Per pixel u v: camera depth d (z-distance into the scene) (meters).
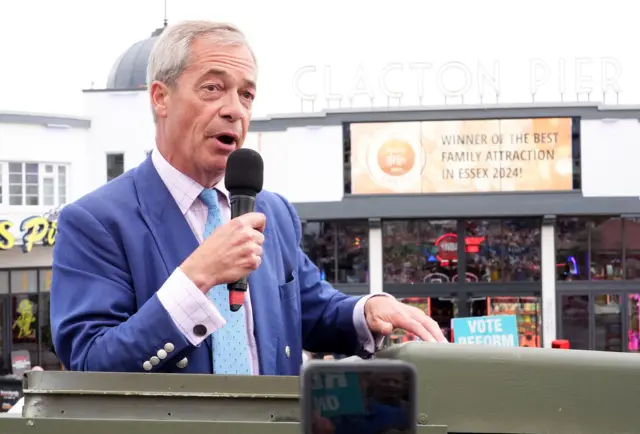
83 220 2.06
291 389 1.59
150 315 1.82
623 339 18.75
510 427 1.51
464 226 19.41
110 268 2.04
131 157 21.62
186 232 2.13
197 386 1.60
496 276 19.23
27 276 20.73
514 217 19.19
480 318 10.44
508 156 19.20
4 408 11.43
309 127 19.55
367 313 2.32
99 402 1.59
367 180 19.44
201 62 2.06
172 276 1.84
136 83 24.59
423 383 1.52
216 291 2.11
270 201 2.42
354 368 0.98
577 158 19.06
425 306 19.39
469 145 19.27
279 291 2.27
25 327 20.66
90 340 1.90
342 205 19.41
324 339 2.49
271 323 2.19
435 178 19.30
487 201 19.11
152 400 1.59
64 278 2.04
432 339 2.20
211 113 2.06
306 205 19.52
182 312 1.82
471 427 1.51
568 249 19.17
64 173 21.36
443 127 19.28
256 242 1.87
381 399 0.98
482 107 19.17
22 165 20.66
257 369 2.13
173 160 2.15
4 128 20.31
